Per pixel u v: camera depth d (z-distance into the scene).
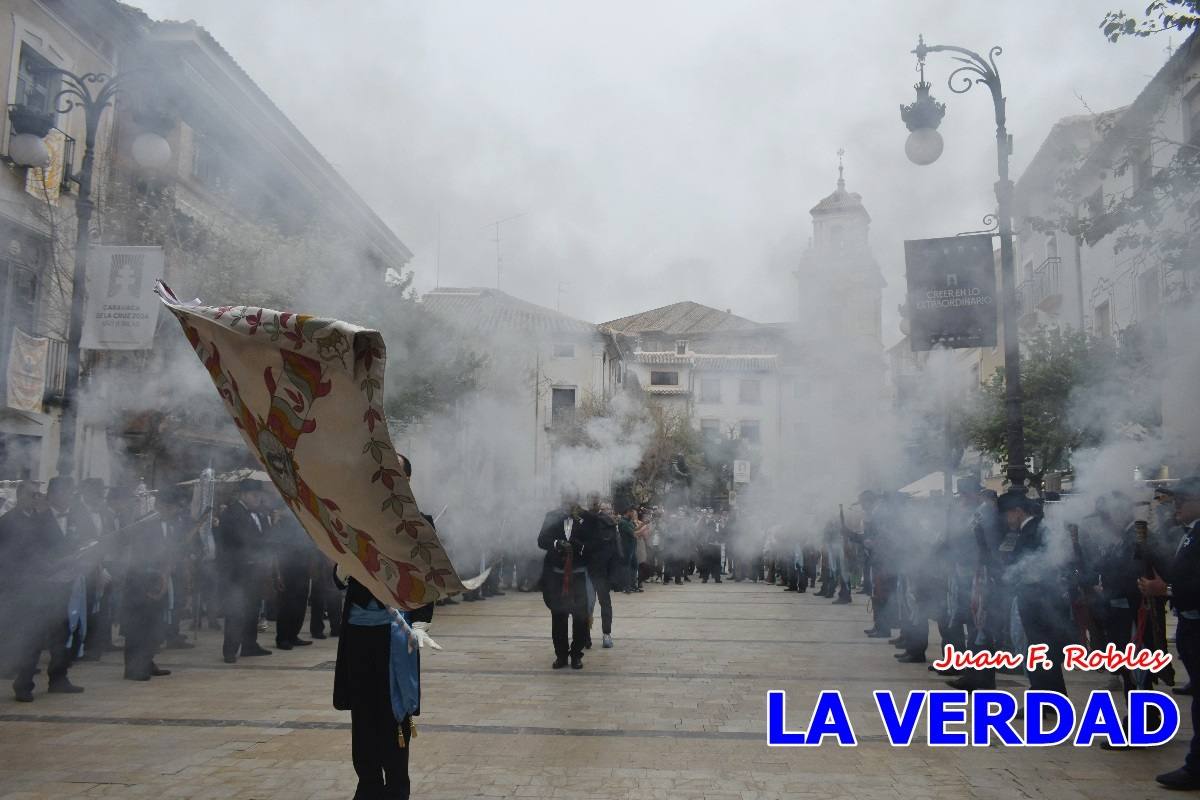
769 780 5.65
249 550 10.27
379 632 4.70
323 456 3.25
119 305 10.66
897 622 12.38
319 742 6.39
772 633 12.98
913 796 5.36
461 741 6.53
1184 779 5.52
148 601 8.82
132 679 8.84
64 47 16.73
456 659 10.37
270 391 3.27
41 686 8.52
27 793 5.20
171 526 10.41
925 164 11.27
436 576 3.37
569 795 5.30
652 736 6.72
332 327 3.12
